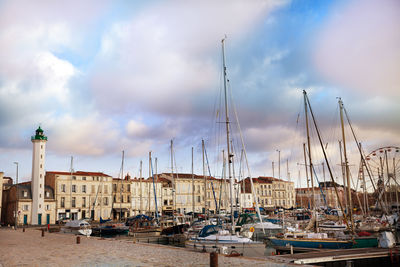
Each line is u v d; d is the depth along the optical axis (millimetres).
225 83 44469
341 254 28891
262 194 132875
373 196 80438
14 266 19766
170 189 105812
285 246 35625
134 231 56062
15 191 81438
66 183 87188
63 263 20859
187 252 26391
